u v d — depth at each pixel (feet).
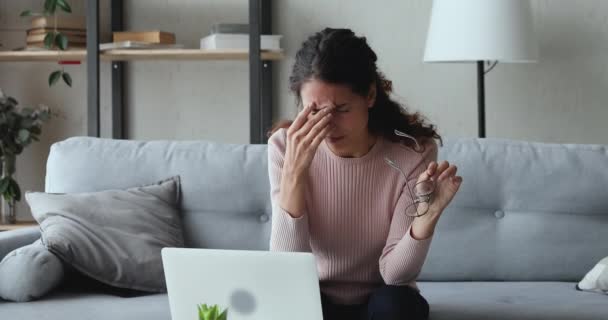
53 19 11.57
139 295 7.49
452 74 11.96
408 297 5.86
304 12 12.09
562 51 11.79
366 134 6.33
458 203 8.19
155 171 8.38
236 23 12.05
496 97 11.93
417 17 11.94
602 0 11.70
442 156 8.31
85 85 12.50
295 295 5.03
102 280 7.45
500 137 11.94
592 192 8.13
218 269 5.09
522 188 8.18
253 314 5.10
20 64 12.51
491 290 7.60
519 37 10.25
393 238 6.21
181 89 12.41
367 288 6.52
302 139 5.94
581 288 7.62
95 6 11.08
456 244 8.11
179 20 12.35
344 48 5.84
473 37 10.21
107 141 8.63
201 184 8.30
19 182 12.60
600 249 8.08
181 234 8.14
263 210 8.32
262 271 5.03
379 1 11.98
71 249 7.36
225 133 12.37
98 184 8.33
